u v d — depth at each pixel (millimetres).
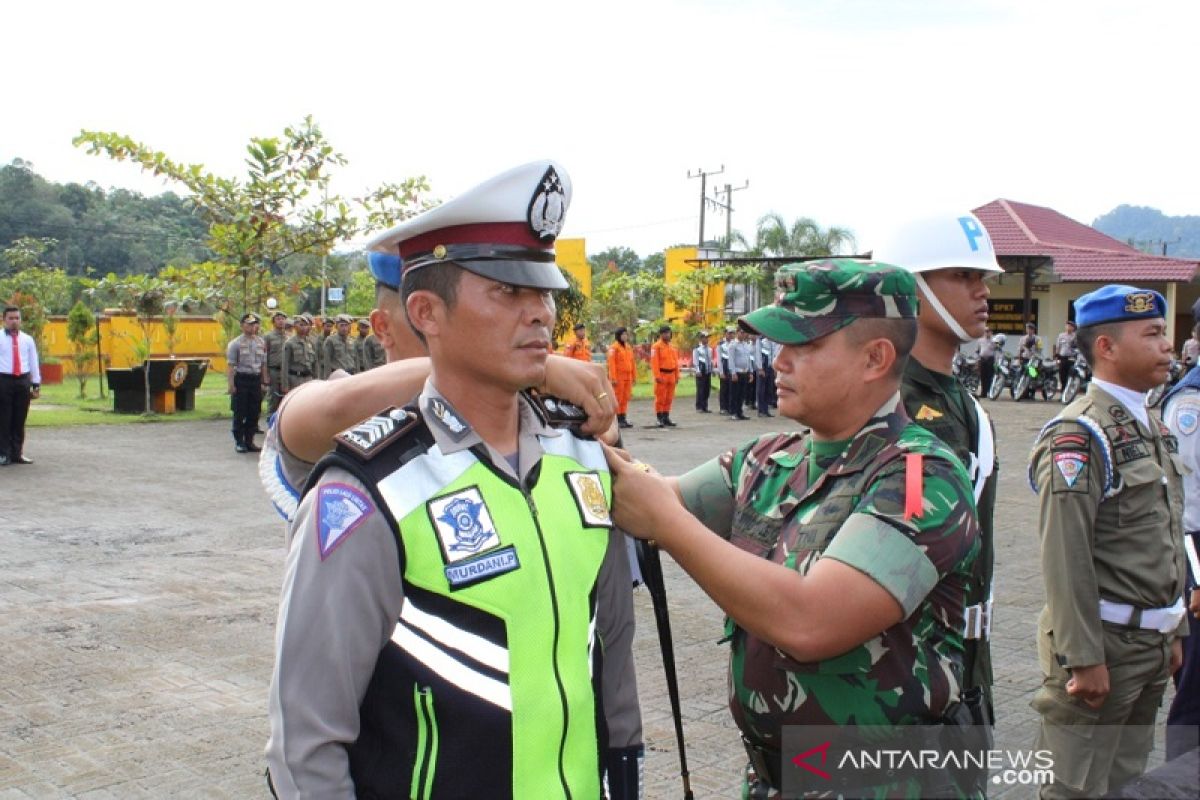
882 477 1872
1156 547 3043
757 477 2160
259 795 3816
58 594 6578
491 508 1699
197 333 32625
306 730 1568
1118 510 3043
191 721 4512
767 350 20500
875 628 1758
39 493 10344
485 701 1634
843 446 1995
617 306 30484
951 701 1886
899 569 1759
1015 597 6641
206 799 3785
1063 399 23906
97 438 15023
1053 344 29844
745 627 1811
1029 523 9203
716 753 4285
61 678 5027
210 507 9695
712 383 29234
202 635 5730
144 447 14078
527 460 1811
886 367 1966
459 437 1735
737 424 19078
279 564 7457
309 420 1864
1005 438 16250
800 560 1915
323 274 27641
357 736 1637
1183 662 3602
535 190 1688
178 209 84188
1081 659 2934
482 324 1695
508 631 1660
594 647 1884
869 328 1940
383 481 1641
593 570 1817
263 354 14180
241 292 18312
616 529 1999
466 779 1615
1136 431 3080
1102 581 3061
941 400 2646
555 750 1696
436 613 1638
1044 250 30516
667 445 15242
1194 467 3734
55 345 31906
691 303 29062
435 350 1765
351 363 17000
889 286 1944
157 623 5953
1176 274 29203
